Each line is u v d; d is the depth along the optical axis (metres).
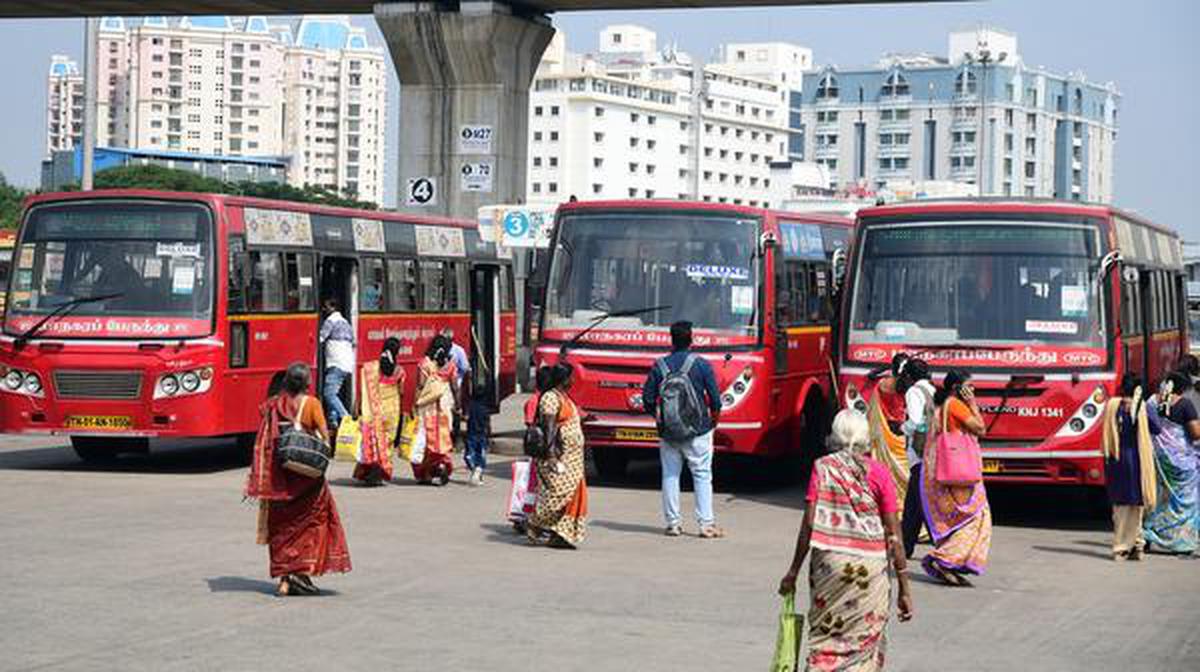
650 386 16.14
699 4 35.28
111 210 20.62
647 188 193.88
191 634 10.39
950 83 189.38
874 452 16.19
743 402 19.64
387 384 20.05
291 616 11.14
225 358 20.41
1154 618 12.12
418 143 37.00
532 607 11.75
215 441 26.23
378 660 9.71
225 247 20.55
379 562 13.78
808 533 8.44
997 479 17.41
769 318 19.89
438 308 27.50
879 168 193.75
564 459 14.84
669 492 16.09
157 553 13.81
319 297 23.19
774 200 131.62
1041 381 17.27
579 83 187.50
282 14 39.12
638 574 13.48
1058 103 198.50
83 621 10.73
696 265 19.98
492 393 29.70
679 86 198.75
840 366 18.22
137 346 20.05
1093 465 17.14
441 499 18.69
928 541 16.30
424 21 36.09
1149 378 20.67
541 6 36.88
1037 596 13.12
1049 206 17.81
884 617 8.40
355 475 19.98
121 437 21.14
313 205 23.27
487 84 36.53
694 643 10.52
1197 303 49.91
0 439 25.81
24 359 20.31
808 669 8.43
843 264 18.78
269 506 11.88
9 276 20.73
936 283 17.91
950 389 13.75
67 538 14.59
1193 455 15.95
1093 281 17.47
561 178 187.12
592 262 20.22
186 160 134.00
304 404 11.88
